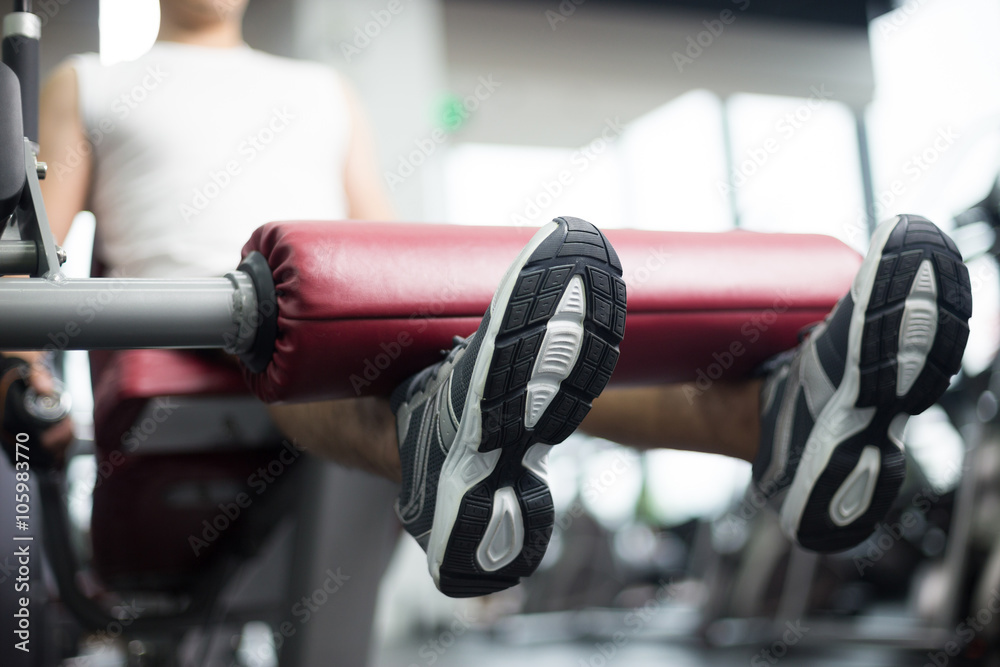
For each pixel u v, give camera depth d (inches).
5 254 30.5
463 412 28.0
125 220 49.9
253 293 31.0
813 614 149.9
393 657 148.2
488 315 27.2
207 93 52.2
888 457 34.5
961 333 32.6
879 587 149.9
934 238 31.5
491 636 188.5
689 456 231.5
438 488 29.0
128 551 54.9
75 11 171.3
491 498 28.7
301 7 155.0
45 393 41.8
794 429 36.0
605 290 27.1
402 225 33.8
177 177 50.0
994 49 203.8
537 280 26.6
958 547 81.2
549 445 29.2
